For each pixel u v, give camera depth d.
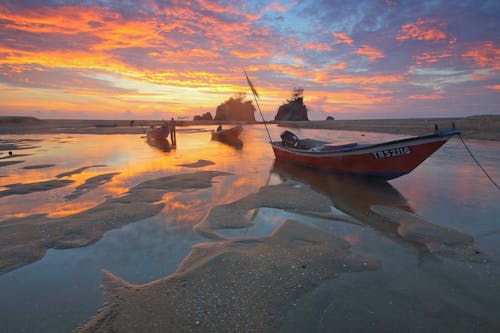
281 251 4.65
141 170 11.91
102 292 3.68
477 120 29.58
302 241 5.05
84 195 8.12
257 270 4.07
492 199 7.59
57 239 5.19
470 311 3.23
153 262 4.42
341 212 6.68
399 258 4.47
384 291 3.63
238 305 3.35
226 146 22.28
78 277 4.04
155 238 5.28
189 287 3.68
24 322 3.16
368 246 4.89
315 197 7.79
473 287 3.68
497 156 14.46
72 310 3.34
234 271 4.03
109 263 4.40
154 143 24.34
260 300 3.44
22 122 66.25
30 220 6.20
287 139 15.30
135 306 3.34
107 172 11.45
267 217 6.36
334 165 11.01
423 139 8.41
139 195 8.00
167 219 6.22
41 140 27.06
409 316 3.17
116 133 36.53
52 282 3.93
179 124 60.91
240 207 6.98
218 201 7.57
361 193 8.35
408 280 3.87
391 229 5.64
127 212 6.54
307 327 3.02
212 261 4.29
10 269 4.23
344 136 28.47
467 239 5.05
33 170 11.95
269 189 8.65
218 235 5.40
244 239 5.19
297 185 9.32
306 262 4.31
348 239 5.20
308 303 3.41
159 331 2.94
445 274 4.00
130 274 4.09
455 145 18.95
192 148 20.77
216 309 3.28
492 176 10.36
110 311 3.27
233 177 10.58
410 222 5.84
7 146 21.50
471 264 4.25
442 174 10.83
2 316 3.27
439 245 4.85
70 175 10.90
